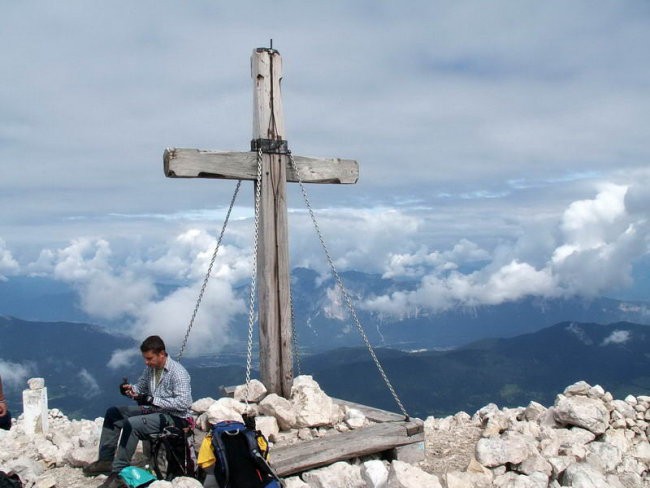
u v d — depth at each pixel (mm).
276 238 7426
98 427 8188
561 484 6535
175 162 7031
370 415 7266
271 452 6047
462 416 8734
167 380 5883
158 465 5980
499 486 6258
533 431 7508
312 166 7738
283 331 7391
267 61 7527
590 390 8453
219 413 6574
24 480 6105
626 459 7203
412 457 6785
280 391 7348
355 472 5988
